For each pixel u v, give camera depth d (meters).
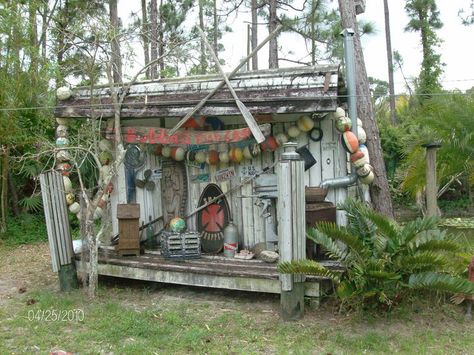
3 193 10.67
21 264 8.49
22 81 9.72
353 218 5.44
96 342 4.82
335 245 5.27
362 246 5.07
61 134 6.82
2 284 7.16
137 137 6.47
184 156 6.87
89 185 10.30
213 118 6.66
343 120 5.78
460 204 14.48
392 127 14.98
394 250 5.14
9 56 9.59
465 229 9.09
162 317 5.43
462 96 7.64
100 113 6.48
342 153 6.09
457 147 7.55
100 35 6.24
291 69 5.86
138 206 6.75
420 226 5.13
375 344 4.55
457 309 5.42
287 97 5.57
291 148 5.20
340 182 5.98
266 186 6.16
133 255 6.73
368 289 4.95
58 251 6.50
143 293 6.36
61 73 9.05
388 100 18.52
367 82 8.74
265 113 5.63
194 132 6.18
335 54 15.36
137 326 5.10
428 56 19.45
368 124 8.59
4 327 5.29
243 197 6.45
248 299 6.00
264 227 6.50
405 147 8.88
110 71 6.10
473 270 5.20
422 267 5.05
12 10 9.48
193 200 6.98
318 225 5.25
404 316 5.15
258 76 5.93
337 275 4.98
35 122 10.55
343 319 5.20
